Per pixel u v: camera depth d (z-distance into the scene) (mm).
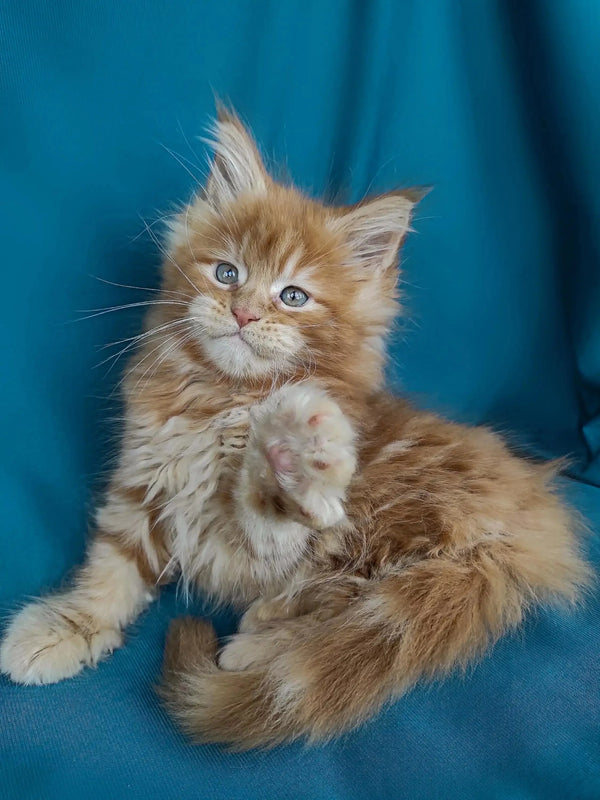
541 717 228
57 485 325
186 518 271
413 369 404
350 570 265
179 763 213
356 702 225
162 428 274
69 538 316
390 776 209
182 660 245
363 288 292
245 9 324
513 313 400
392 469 276
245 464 239
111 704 236
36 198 307
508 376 411
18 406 317
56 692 241
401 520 268
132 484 281
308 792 203
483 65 356
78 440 332
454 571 252
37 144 302
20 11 286
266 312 264
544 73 341
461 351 406
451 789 204
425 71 355
